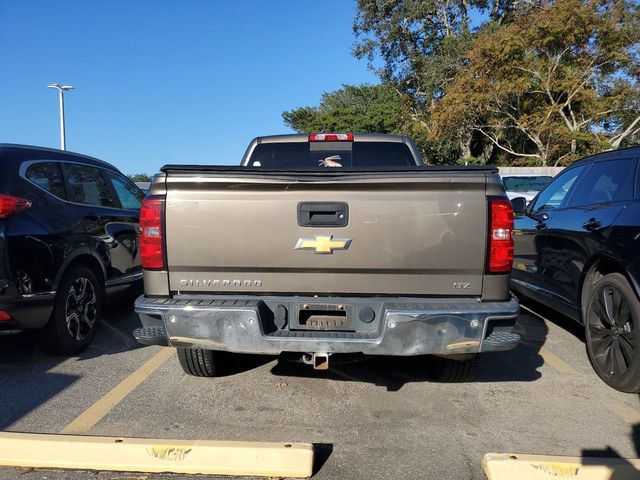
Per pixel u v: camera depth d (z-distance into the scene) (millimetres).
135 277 5988
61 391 3992
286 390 4043
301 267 3285
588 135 23953
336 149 5141
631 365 3840
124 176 6465
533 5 24281
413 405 3783
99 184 5668
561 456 2883
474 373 4020
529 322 6125
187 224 3309
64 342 4637
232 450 2895
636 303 3805
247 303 3268
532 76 24938
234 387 4094
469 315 3145
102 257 5227
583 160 5551
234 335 3223
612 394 4008
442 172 3197
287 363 4645
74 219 4824
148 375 4340
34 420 3486
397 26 33219
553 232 5246
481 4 33219
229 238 3291
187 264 3338
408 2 32500
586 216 4668
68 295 4664
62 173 5004
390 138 5102
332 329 3328
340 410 3689
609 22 22172
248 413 3629
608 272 4355
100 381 4199
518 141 30406
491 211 3213
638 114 24922
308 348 3188
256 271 3326
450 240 3219
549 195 6082
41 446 2982
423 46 34562
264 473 2848
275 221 3268
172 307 3250
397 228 3229
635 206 4051
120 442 2990
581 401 3873
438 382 4223
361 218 3236
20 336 5383
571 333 5668
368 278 3283
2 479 2834
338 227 3244
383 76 35750
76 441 3000
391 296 3307
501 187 3244
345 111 44750
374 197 3232
